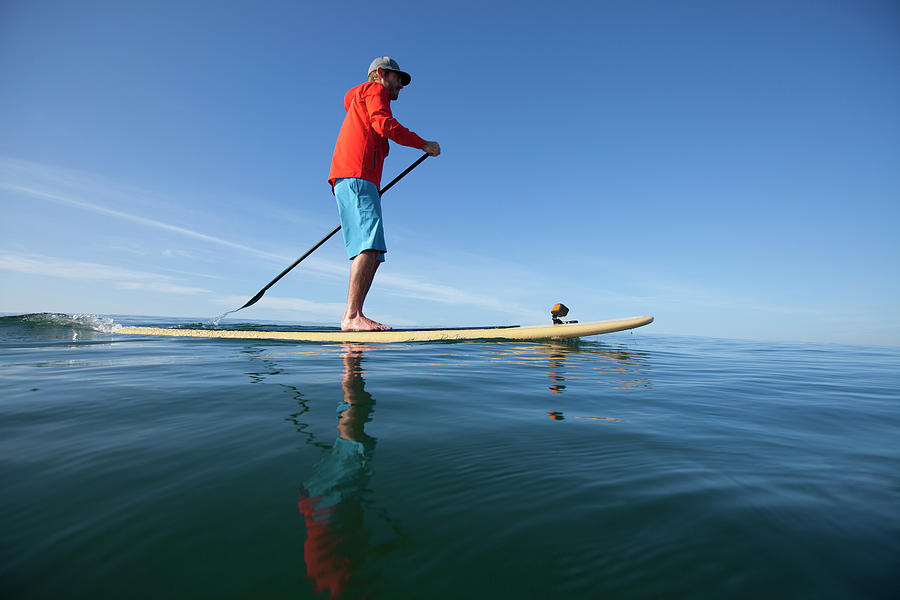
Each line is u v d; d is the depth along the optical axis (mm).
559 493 720
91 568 504
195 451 861
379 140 3498
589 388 1680
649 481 779
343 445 914
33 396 1313
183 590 472
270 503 656
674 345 4680
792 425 1230
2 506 633
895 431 1198
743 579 509
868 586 499
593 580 504
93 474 748
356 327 3584
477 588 486
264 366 1982
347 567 515
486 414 1211
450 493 708
